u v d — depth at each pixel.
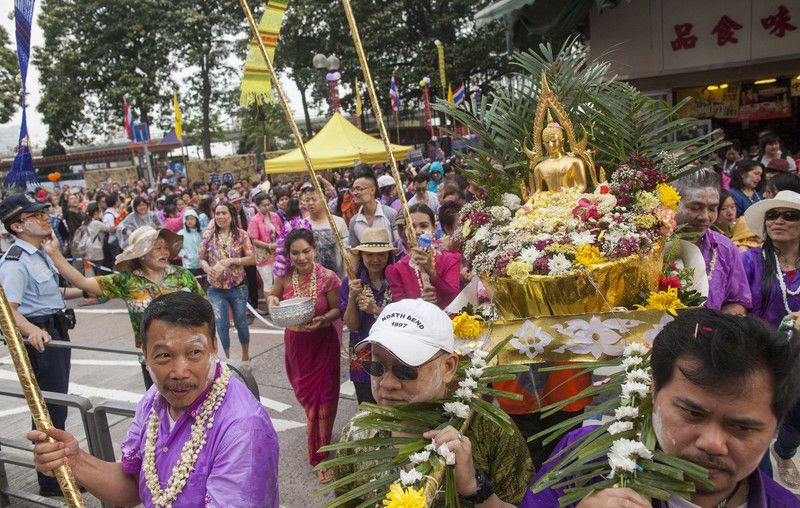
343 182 12.88
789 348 1.30
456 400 2.08
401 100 30.81
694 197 3.37
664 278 2.96
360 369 4.25
